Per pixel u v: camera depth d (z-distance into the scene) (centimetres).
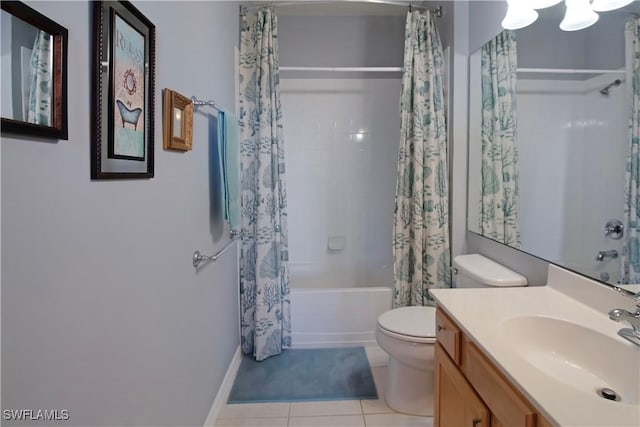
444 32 234
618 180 114
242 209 235
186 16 141
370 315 252
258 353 232
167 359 121
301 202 306
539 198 157
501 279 162
